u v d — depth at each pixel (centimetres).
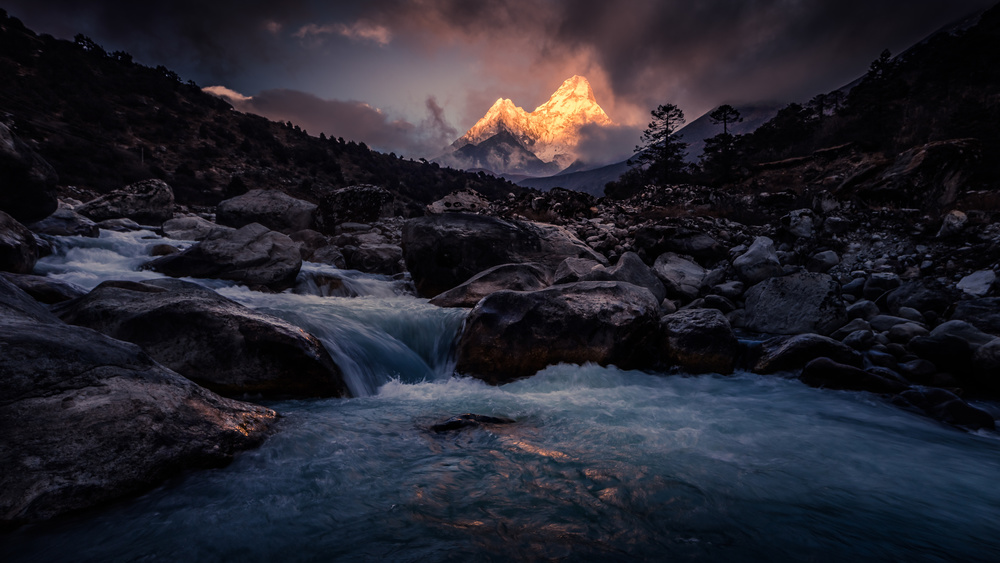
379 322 823
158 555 259
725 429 509
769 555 280
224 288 995
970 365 668
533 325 736
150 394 369
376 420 501
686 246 1277
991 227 1134
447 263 1222
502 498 338
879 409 593
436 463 395
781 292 924
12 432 296
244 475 352
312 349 579
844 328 827
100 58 7125
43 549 260
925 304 856
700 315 796
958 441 498
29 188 1139
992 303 758
